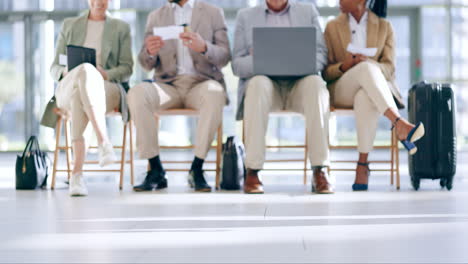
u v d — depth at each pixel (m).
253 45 3.17
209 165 6.20
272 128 7.95
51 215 2.26
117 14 8.04
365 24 3.55
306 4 3.61
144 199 2.83
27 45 8.32
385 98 3.08
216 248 1.54
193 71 3.53
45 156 3.69
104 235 1.76
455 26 7.94
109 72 3.51
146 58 3.50
